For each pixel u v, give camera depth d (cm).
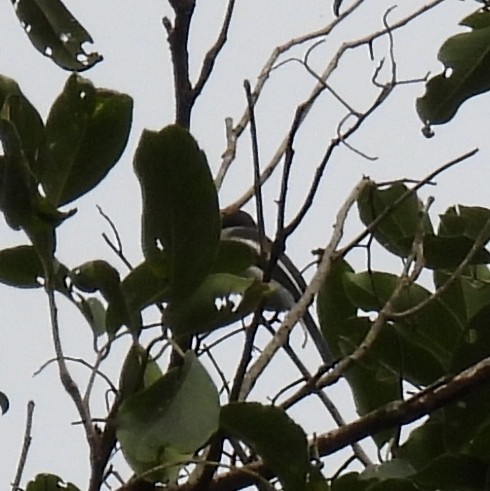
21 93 286
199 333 286
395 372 380
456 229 402
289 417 274
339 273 395
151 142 256
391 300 348
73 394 266
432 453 353
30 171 264
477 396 344
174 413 254
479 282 383
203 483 293
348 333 391
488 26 404
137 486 296
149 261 269
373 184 375
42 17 386
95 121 283
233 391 303
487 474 342
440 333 379
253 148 348
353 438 330
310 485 280
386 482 330
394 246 398
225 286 283
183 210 264
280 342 318
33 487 320
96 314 298
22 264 318
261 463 311
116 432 255
